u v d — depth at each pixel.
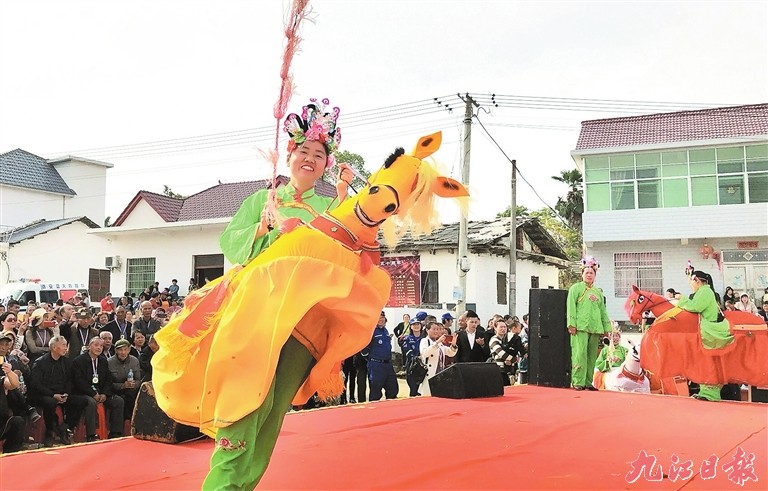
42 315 9.02
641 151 19.77
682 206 19.44
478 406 5.92
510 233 18.98
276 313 2.41
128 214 21.70
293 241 2.67
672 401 6.43
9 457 3.76
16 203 27.00
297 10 2.87
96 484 3.18
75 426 7.07
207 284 2.89
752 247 18.91
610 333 9.30
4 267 22.27
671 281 19.66
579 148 20.94
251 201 3.08
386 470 3.33
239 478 2.33
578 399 6.53
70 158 29.16
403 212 2.94
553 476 3.22
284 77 2.88
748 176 18.94
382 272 2.88
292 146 3.13
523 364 10.83
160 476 3.35
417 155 3.02
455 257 18.48
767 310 12.00
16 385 6.77
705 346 6.63
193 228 19.77
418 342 10.42
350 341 2.62
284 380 2.57
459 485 3.05
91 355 7.38
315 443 4.06
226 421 2.26
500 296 20.25
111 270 20.94
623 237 19.77
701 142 19.03
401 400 6.39
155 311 10.22
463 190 3.02
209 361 2.37
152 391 4.34
